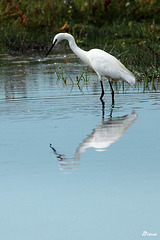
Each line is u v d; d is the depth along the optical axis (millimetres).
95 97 13344
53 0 30438
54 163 7633
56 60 21891
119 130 9508
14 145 8656
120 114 11016
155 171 7152
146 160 7633
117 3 30234
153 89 14211
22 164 7609
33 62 21422
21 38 25469
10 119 10734
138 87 14719
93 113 11227
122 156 7867
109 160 7691
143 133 9211
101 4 30297
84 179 6969
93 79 16797
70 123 10250
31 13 28156
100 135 9172
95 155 7961
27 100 12906
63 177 7055
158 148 8219
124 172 7164
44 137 9148
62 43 26266
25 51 24922
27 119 10711
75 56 23125
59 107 11992
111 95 13594
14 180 6984
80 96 13477
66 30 26938
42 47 25375
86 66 19875
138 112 11148
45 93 13945
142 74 16719
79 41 25281
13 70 19125
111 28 27469
